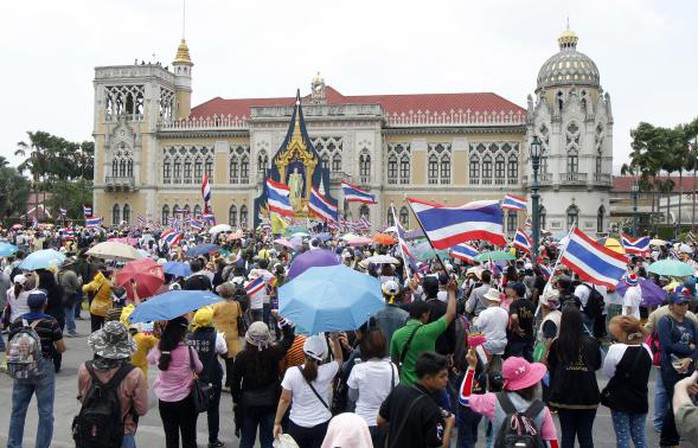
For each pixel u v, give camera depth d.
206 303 12.41
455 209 16.58
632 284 21.08
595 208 88.00
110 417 9.83
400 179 95.19
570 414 11.80
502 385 9.77
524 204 40.53
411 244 32.06
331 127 94.12
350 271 12.29
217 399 14.46
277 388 12.34
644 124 98.50
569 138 88.12
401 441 8.81
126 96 102.38
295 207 85.81
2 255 24.91
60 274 27.02
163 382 12.48
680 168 99.00
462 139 93.44
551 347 12.13
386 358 10.84
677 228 88.81
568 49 91.00
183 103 107.69
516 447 8.57
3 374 20.89
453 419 9.06
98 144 103.12
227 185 99.38
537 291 22.80
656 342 15.84
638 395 12.00
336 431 7.34
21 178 112.75
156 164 101.75
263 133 95.81
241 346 20.34
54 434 15.34
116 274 19.20
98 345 10.11
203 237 50.25
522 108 95.25
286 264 32.00
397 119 95.38
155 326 13.89
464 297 23.20
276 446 10.22
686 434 6.20
